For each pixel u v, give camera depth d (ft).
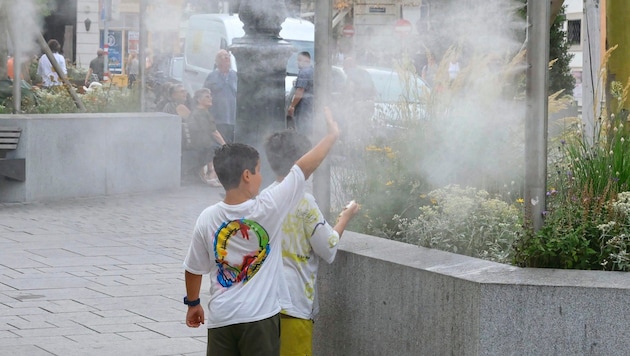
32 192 42.68
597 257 16.37
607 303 14.97
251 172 16.07
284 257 17.07
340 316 18.28
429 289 16.22
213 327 16.07
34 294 26.94
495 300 15.10
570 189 17.76
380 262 17.28
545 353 15.11
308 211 16.97
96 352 21.74
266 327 15.97
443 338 15.96
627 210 16.55
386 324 17.21
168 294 27.22
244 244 15.94
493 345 15.14
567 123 24.11
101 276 29.30
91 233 36.29
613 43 23.21
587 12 38.22
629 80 21.15
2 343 22.25
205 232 16.08
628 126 22.13
